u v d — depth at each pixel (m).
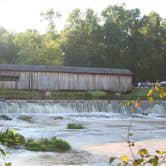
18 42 71.81
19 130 28.16
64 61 69.38
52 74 53.38
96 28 73.00
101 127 31.59
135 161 3.79
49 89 53.00
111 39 71.88
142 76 71.25
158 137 26.05
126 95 53.91
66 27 76.69
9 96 46.03
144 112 46.19
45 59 65.31
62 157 18.23
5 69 50.84
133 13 75.69
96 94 50.72
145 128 31.92
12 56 71.81
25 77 51.94
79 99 48.84
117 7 75.50
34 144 19.81
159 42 75.44
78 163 17.03
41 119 36.22
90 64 69.50
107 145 22.14
